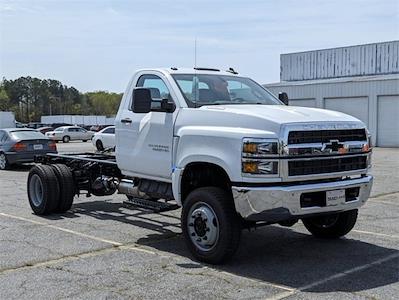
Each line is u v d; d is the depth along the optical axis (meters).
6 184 14.25
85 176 9.36
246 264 6.14
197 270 5.89
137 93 6.70
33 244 7.09
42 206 9.10
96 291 5.20
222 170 6.10
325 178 6.00
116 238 7.45
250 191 5.66
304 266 6.06
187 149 6.39
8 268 5.98
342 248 6.90
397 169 17.78
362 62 41.34
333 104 37.34
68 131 50.06
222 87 7.29
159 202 7.53
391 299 4.95
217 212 5.94
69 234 7.70
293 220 6.35
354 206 6.28
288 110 6.29
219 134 5.98
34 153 18.61
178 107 6.78
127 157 7.57
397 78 33.59
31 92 135.00
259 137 5.67
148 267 6.01
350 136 6.25
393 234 7.70
